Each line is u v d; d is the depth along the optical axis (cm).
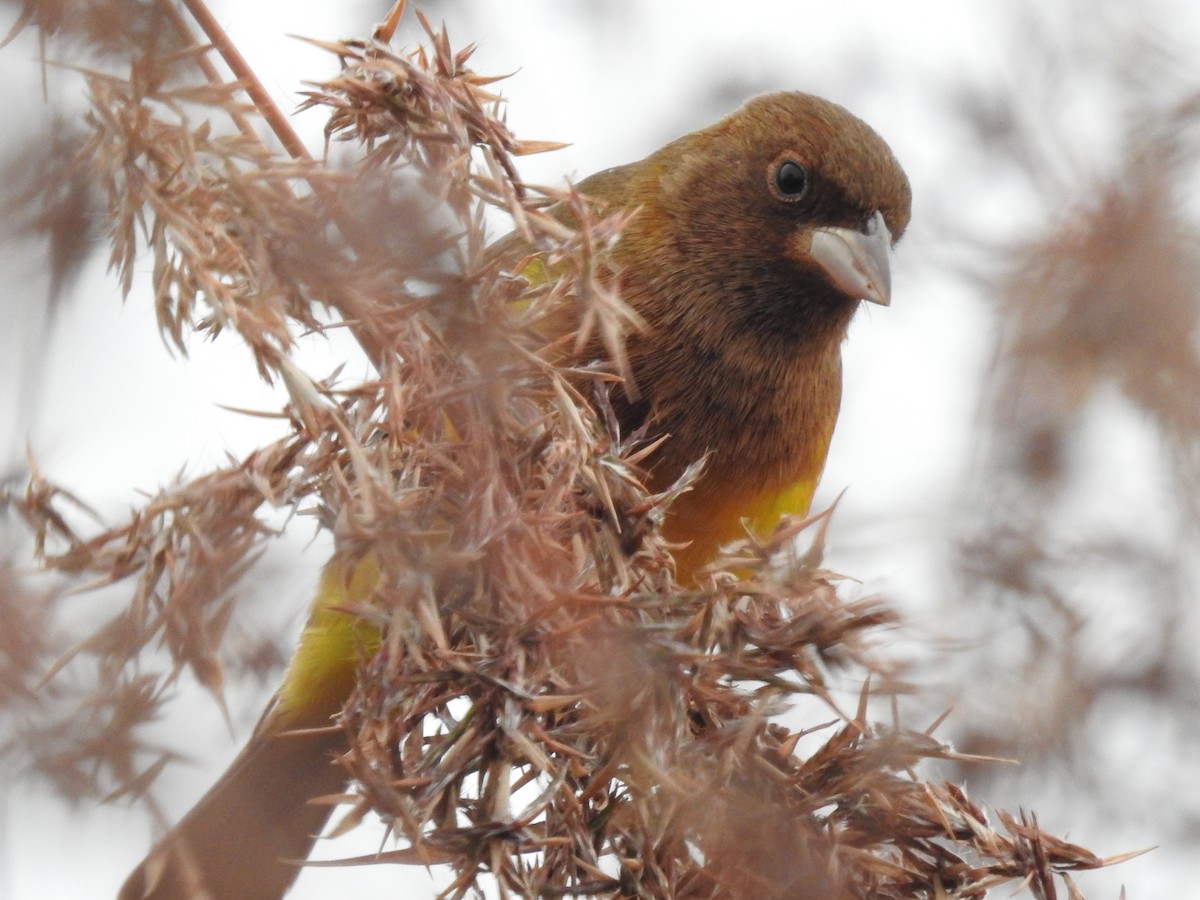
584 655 293
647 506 294
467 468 293
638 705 293
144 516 293
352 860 292
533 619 293
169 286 293
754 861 293
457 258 293
